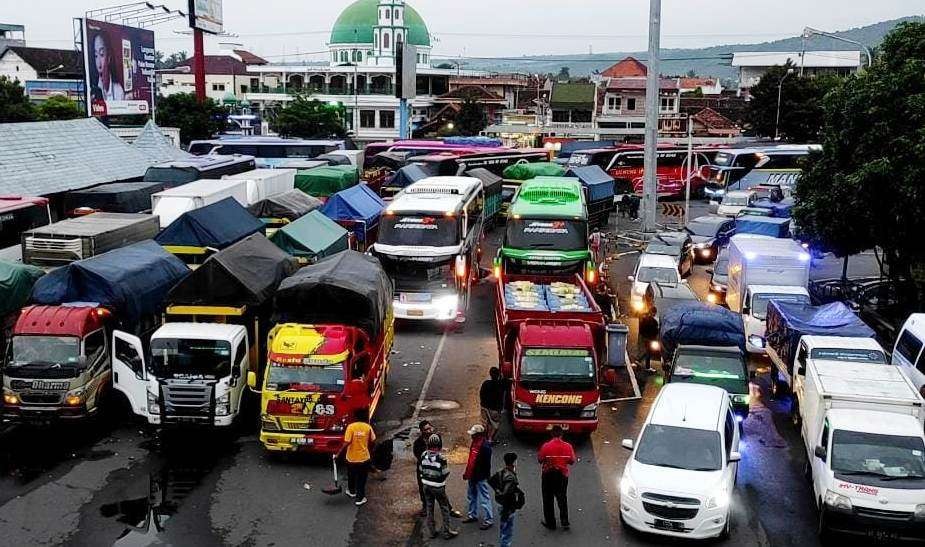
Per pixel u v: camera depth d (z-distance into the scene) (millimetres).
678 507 13969
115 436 18828
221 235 25125
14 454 17766
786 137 84000
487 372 23094
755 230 35406
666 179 60625
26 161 36875
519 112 107562
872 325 27688
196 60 79312
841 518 14055
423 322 27906
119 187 33938
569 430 18188
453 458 17625
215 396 17672
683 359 20156
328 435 16953
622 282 34031
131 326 19797
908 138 24031
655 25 37969
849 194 25609
